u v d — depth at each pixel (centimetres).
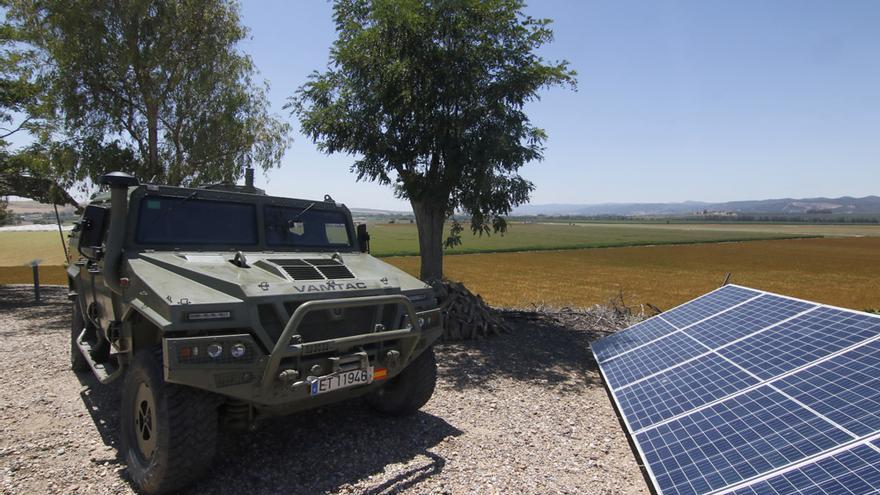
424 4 977
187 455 362
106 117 1384
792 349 489
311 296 413
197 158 1458
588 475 419
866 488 284
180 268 422
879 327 438
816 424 361
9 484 385
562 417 555
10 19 1369
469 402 598
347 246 609
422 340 483
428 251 1149
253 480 401
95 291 574
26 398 586
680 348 632
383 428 509
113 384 644
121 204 452
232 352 362
